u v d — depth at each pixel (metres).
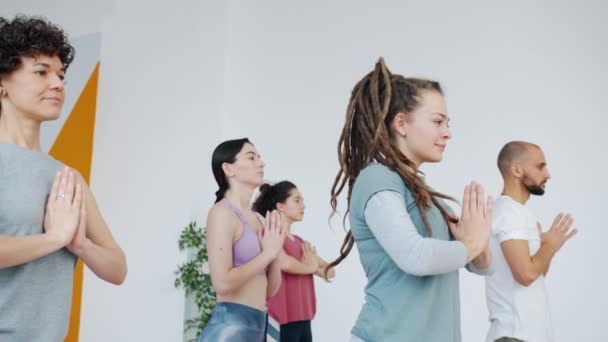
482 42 4.96
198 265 5.09
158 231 5.06
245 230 2.52
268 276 2.64
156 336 4.90
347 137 1.77
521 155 2.54
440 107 1.64
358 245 1.61
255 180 2.66
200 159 5.52
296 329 3.81
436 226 1.57
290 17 5.85
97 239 1.56
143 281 4.91
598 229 4.35
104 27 5.03
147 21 5.29
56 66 1.51
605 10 4.60
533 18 4.81
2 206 1.36
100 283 4.73
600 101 4.50
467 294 4.66
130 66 5.13
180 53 5.51
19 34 1.44
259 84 5.84
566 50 4.67
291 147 5.60
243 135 5.79
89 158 4.71
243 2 6.08
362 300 5.02
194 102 5.57
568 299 4.34
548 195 4.52
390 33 5.36
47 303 1.41
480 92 4.89
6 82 1.46
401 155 1.62
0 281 1.34
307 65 5.69
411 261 1.41
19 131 1.47
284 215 4.04
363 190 1.55
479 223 1.50
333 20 5.64
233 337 2.38
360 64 5.46
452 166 4.86
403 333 1.48
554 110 4.62
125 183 4.96
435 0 5.21
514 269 2.30
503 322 2.32
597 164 4.43
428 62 5.14
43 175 1.45
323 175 5.43
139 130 5.10
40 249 1.33
